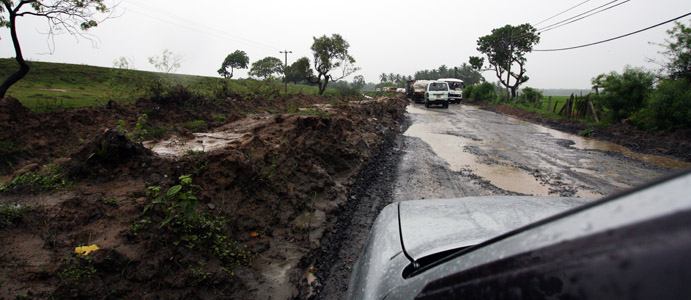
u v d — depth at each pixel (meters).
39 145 6.23
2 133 6.01
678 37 16.20
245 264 3.39
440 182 6.98
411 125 17.25
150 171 3.90
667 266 0.51
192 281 2.85
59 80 23.06
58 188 3.33
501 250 0.94
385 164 8.41
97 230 2.88
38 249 2.53
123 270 2.61
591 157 9.95
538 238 0.84
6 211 2.73
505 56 45.59
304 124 7.04
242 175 4.31
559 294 0.70
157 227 3.05
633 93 16.56
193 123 9.93
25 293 2.19
